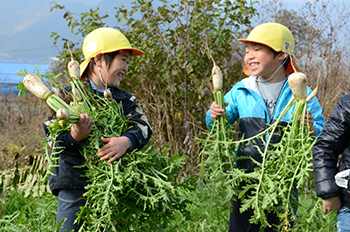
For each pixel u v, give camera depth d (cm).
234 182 231
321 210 219
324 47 512
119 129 230
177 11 464
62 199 232
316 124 261
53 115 230
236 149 254
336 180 199
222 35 470
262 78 278
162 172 231
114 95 247
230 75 479
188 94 471
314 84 498
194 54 463
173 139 457
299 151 207
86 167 230
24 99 973
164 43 464
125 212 217
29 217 286
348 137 207
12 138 698
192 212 304
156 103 472
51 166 198
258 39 264
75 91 222
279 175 215
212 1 465
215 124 261
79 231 217
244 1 475
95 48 244
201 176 250
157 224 231
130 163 217
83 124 211
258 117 265
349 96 208
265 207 206
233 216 270
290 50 268
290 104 218
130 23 487
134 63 460
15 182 391
